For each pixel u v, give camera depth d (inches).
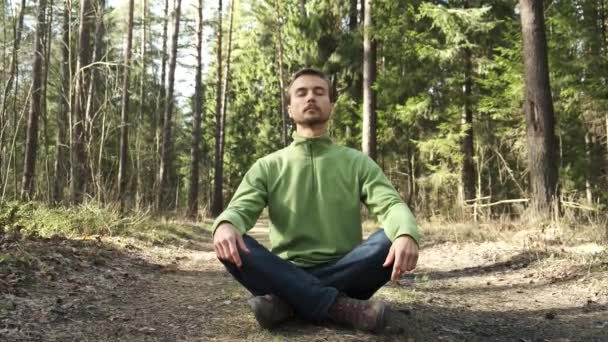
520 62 542.6
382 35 599.2
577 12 557.0
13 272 152.7
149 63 1031.6
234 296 147.3
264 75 1211.2
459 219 408.8
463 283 199.0
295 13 935.0
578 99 548.7
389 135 697.0
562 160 621.6
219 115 912.3
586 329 126.9
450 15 538.6
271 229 111.0
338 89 823.1
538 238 273.1
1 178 401.4
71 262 185.8
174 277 196.1
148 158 781.9
